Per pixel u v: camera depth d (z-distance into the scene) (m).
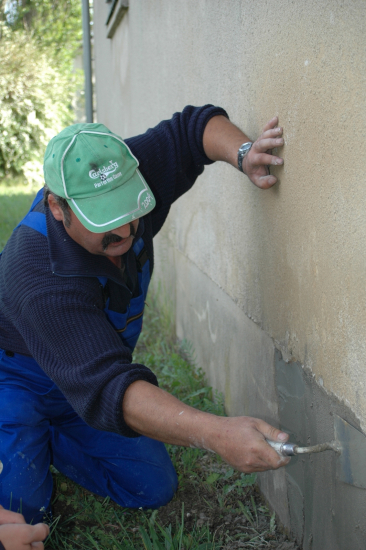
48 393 2.11
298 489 1.84
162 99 3.62
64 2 12.76
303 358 1.69
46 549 1.99
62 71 12.07
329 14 1.32
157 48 3.66
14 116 10.89
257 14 1.82
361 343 1.31
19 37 11.34
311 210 1.53
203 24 2.51
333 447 1.46
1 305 1.81
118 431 1.49
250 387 2.31
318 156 1.46
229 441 1.37
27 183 11.27
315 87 1.43
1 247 6.01
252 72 1.92
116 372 1.46
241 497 2.24
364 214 1.24
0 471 1.96
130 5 4.70
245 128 2.04
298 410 1.78
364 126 1.21
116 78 6.11
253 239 2.09
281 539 1.99
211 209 2.73
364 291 1.27
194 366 3.26
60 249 1.64
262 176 1.81
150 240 1.98
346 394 1.41
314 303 1.57
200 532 2.00
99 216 1.49
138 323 2.06
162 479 2.16
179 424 1.42
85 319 1.57
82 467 2.24
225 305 2.62
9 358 2.08
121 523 2.07
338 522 1.53
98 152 1.50
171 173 2.01
